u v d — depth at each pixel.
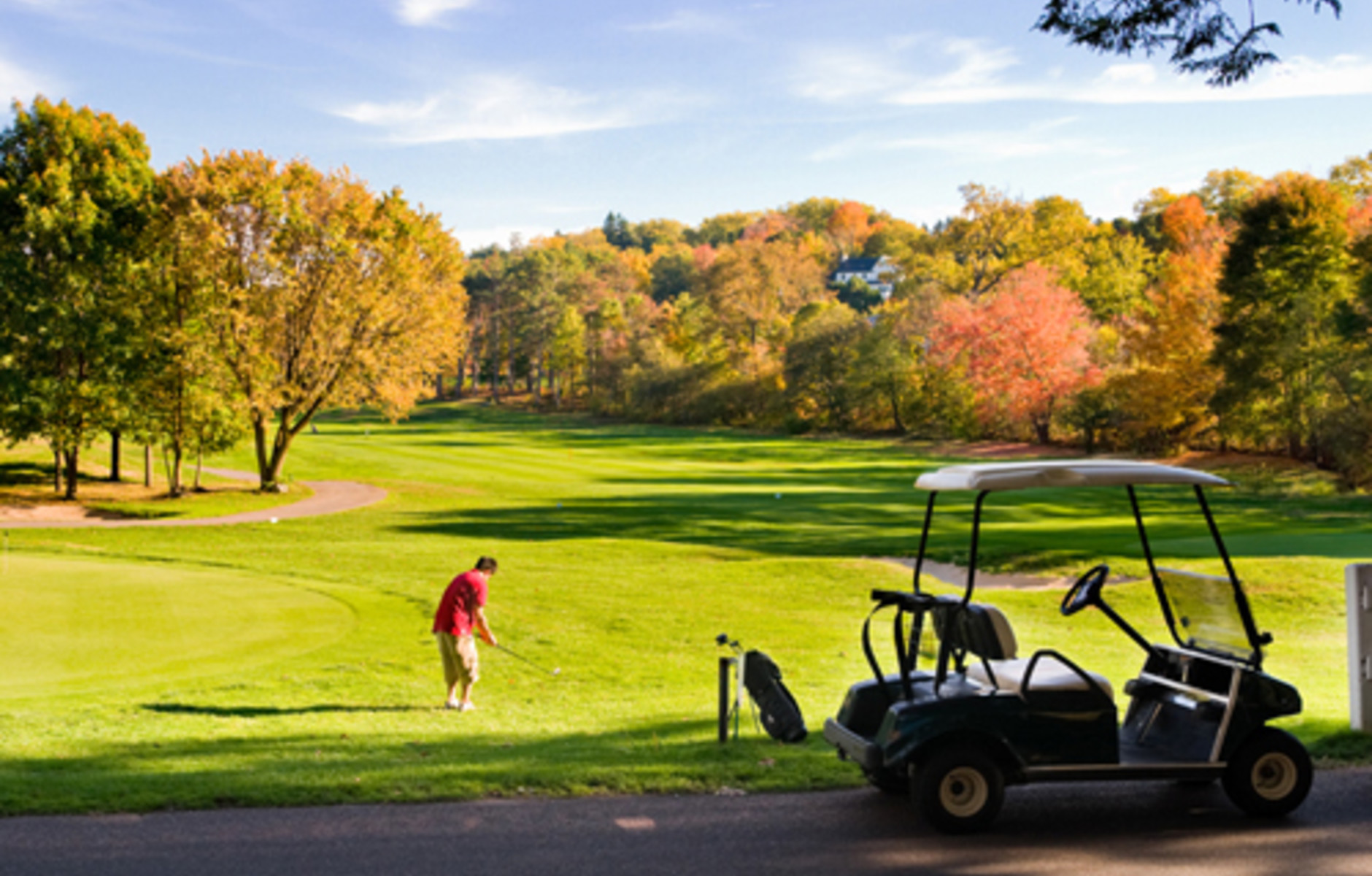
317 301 38.16
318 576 19.61
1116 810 6.39
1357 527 27.50
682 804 6.43
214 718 9.33
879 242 185.88
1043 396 65.31
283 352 39.03
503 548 25.62
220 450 39.97
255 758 7.51
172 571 19.55
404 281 39.12
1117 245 96.88
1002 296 68.25
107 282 37.12
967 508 35.12
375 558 23.14
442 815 6.13
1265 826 6.04
